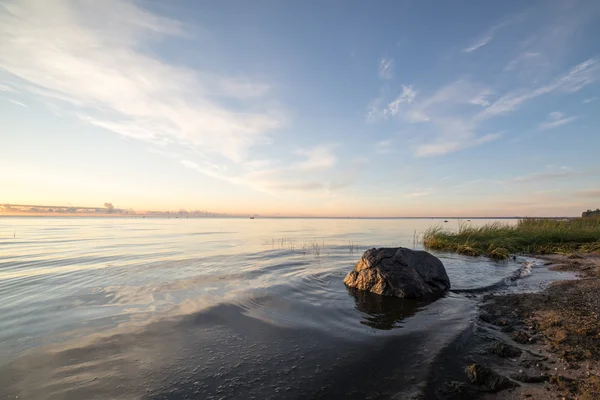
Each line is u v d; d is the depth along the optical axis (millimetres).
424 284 9188
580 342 5230
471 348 5289
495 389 3984
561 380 4098
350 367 4648
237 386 4121
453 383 4137
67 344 5461
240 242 26766
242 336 5840
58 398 3846
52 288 9648
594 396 3660
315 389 4059
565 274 11500
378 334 5961
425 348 5285
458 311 7438
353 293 9164
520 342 5473
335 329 6242
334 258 16172
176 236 35469
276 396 3898
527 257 16141
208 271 12445
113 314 7098
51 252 19141
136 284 10156
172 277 11266
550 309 7047
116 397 3865
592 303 7266
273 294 8875
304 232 43438
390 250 10211
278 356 5004
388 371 4531
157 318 6812
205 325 6406
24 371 4531
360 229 50562
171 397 3863
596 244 17656
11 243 25531
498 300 8234
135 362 4793
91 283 10328
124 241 28062
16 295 8859
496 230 22297
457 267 13250
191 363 4762
